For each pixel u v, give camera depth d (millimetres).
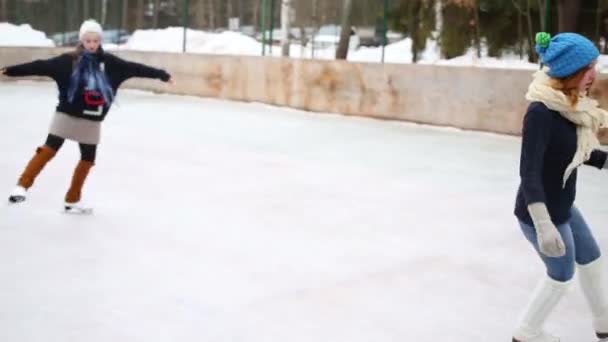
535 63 14375
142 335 3613
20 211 6117
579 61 3045
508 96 11992
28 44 24375
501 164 9438
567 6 13883
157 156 9328
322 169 8703
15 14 26078
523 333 3488
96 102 5812
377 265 4961
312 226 5984
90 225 5750
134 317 3850
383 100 13727
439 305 4227
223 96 16891
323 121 13609
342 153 9984
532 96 3160
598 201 7383
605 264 5109
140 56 18766
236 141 10859
